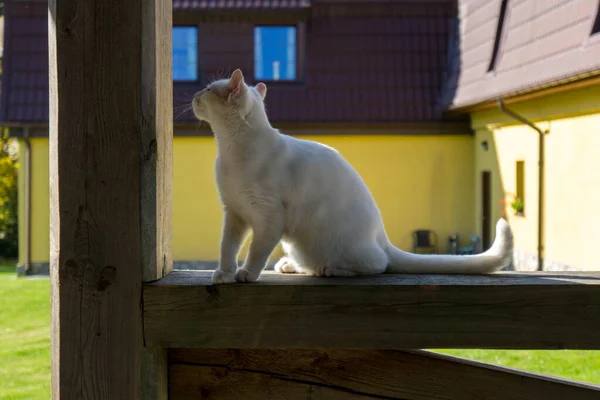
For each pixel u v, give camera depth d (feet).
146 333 7.29
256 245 8.10
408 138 43.68
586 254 28.81
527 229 35.19
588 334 7.18
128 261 7.23
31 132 43.47
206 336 7.31
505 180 38.29
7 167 61.41
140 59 7.08
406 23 45.75
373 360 7.66
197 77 44.11
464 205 43.98
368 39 45.09
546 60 29.94
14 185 61.82
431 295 7.26
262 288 7.30
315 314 7.30
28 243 43.70
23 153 44.14
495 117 39.14
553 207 32.07
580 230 29.37
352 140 43.68
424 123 43.01
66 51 7.09
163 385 7.55
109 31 7.06
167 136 7.86
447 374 7.61
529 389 7.54
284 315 7.31
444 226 44.04
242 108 8.20
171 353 7.79
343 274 8.41
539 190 33.22
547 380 7.52
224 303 7.29
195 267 43.50
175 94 42.52
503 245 8.23
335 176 8.53
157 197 7.32
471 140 43.75
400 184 43.91
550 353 22.35
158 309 7.27
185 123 42.45
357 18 45.62
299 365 7.72
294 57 44.68
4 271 50.08
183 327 7.29
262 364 7.74
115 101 7.11
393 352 7.64
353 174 8.83
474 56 40.55
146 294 7.25
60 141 7.16
